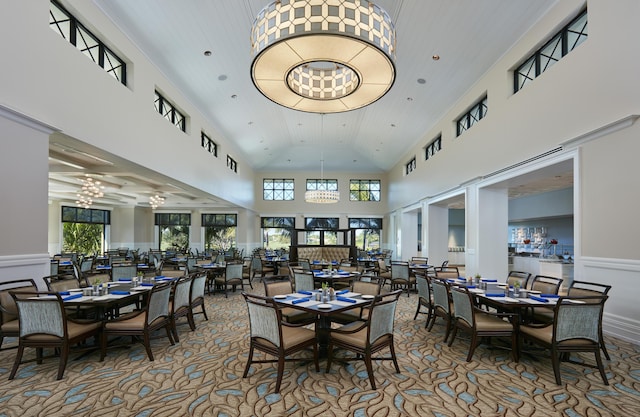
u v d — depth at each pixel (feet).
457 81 26.55
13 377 10.78
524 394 9.90
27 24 13.60
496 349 13.76
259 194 61.62
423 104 32.22
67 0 15.71
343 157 58.13
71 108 15.79
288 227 61.82
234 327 17.17
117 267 20.59
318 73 14.53
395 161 53.52
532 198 44.93
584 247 15.87
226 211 56.95
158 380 10.79
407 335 15.76
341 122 43.98
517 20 19.47
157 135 23.98
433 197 36.32
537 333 11.53
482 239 25.96
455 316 13.75
